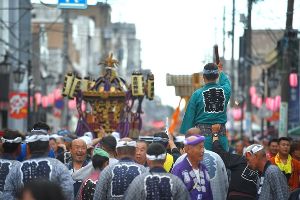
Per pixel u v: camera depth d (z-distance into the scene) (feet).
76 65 391.04
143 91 82.17
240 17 132.57
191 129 46.44
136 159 53.26
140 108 83.97
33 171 43.88
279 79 175.52
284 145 61.52
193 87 74.49
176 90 74.95
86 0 98.12
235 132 200.75
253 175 51.06
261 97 185.78
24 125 191.01
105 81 83.41
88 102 83.35
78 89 82.12
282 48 130.82
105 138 53.72
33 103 170.40
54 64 296.71
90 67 401.49
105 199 45.80
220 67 54.24
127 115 82.84
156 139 58.80
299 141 62.85
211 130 51.31
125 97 82.69
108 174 45.70
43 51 264.52
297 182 62.03
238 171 51.24
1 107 174.50
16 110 145.79
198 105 51.72
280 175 49.49
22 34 193.47
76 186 52.65
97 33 395.96
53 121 254.88
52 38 330.13
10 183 44.42
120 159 46.32
